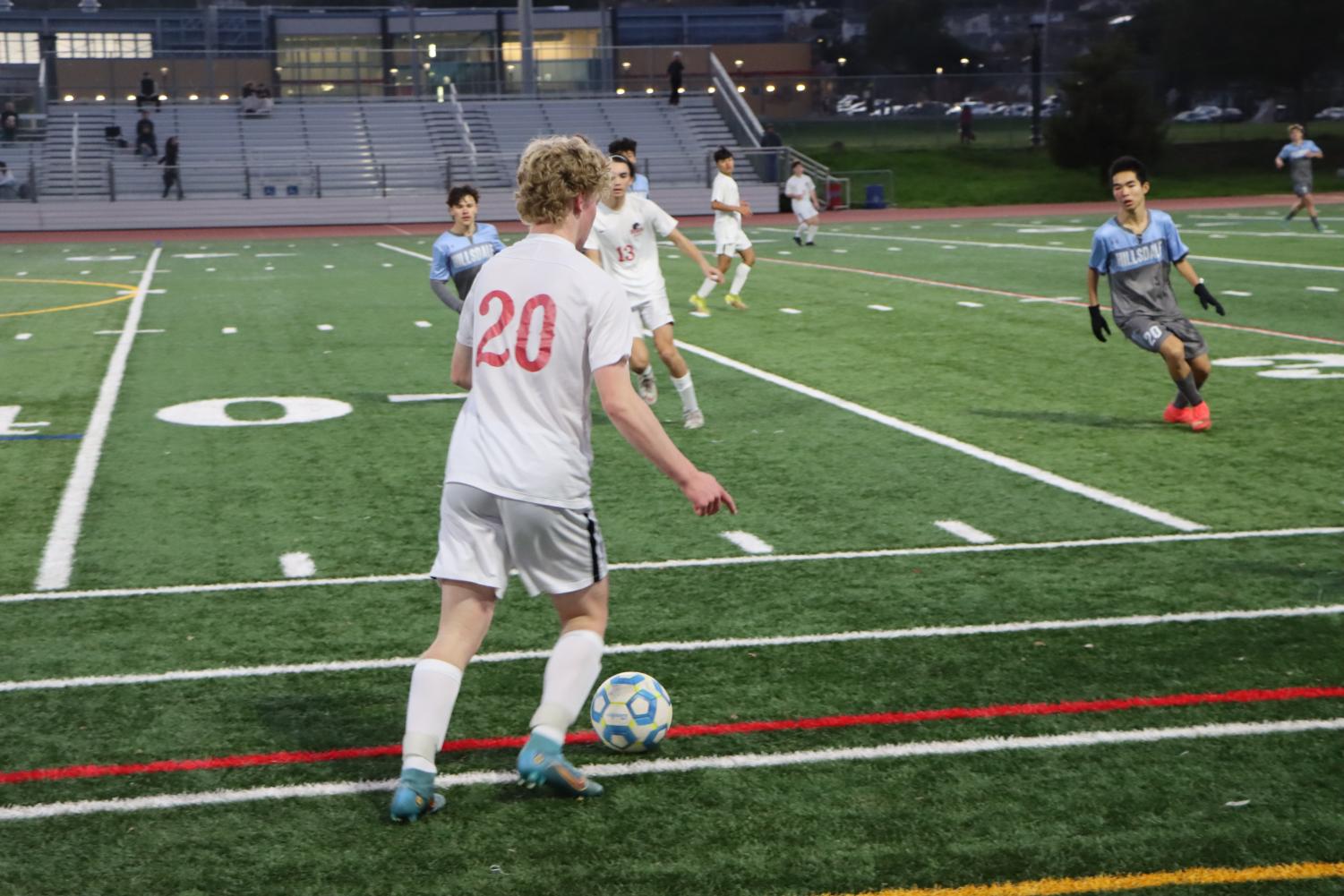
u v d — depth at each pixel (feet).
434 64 187.11
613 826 15.17
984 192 183.93
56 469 34.99
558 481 14.67
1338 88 239.50
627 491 31.89
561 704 15.28
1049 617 22.27
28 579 25.35
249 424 40.60
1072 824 15.11
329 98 183.21
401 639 21.68
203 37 198.59
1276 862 14.20
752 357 52.80
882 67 424.05
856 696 18.97
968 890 13.69
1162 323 36.73
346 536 28.22
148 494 32.19
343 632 22.07
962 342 55.06
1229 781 16.19
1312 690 18.97
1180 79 248.32
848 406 42.09
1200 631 21.45
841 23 415.03
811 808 15.58
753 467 34.19
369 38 193.98
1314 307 62.39
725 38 247.50
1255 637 21.12
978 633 21.54
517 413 14.80
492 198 164.76
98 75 179.83
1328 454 34.12
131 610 23.43
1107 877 13.92
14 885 13.97
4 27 195.52
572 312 14.66
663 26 247.70
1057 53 433.07
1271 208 148.15
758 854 14.49
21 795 16.11
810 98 209.56
